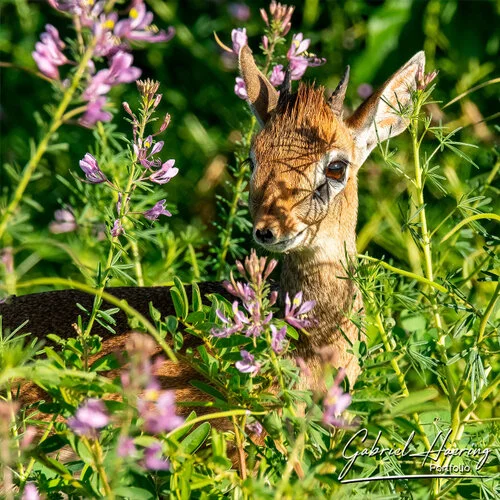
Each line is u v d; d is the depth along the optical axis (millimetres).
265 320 6859
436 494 7383
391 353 7680
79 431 6059
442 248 11109
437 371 8711
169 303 9312
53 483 6914
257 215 8219
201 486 6566
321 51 15234
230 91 14664
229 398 7332
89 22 6203
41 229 13148
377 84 14438
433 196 12789
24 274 12367
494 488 7309
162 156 14109
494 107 13930
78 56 6242
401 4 14656
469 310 8094
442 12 14539
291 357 8602
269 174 8328
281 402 7219
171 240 11070
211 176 13719
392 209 12320
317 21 15352
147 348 6027
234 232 13047
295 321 7129
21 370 6250
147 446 6234
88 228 11242
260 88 9312
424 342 8148
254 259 6789
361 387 7172
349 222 8844
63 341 7371
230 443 8148
